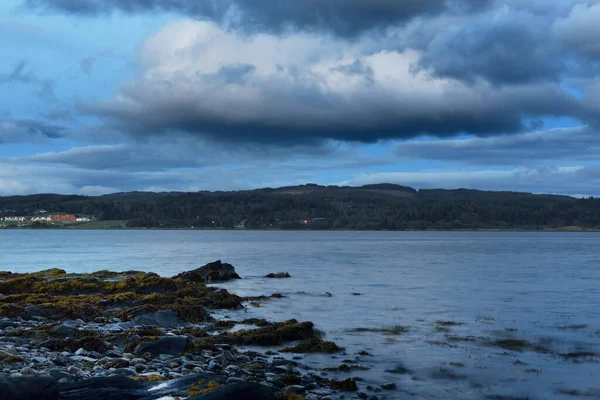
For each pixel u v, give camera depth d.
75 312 22.91
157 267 63.97
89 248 115.19
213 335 20.34
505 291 37.91
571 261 74.25
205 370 14.66
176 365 14.85
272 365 16.48
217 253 95.81
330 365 17.28
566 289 39.47
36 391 9.53
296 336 20.61
